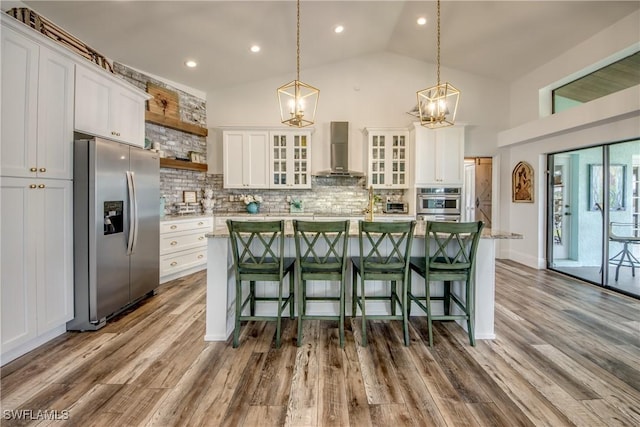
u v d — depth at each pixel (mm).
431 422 1590
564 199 4492
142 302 3332
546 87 4695
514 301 3389
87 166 2574
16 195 2092
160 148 4605
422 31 4484
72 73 2533
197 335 2566
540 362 2162
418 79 5473
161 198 4398
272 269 2377
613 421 1597
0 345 1996
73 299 2578
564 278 4301
